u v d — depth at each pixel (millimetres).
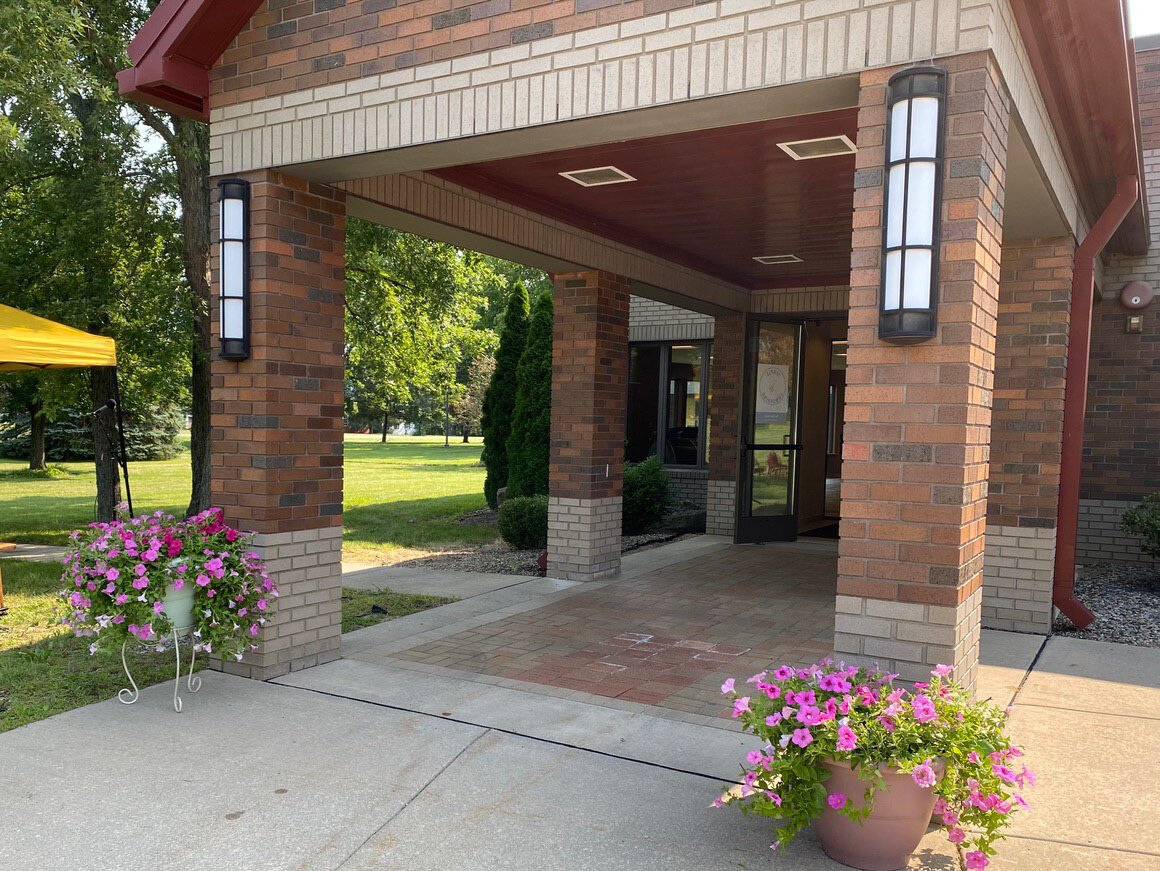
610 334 8312
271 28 5191
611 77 4160
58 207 9172
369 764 3891
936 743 2902
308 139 5055
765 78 3754
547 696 4871
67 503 15695
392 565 9375
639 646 5973
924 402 3395
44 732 4254
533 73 4383
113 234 9555
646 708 4684
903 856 3027
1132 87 4969
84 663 5406
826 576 8727
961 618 3426
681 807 3502
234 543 4848
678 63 3975
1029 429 6613
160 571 4527
